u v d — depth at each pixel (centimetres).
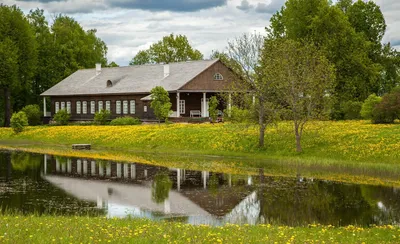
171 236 1448
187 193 2698
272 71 3891
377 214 2208
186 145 4659
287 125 4456
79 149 4988
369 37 7269
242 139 4397
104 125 6675
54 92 8388
